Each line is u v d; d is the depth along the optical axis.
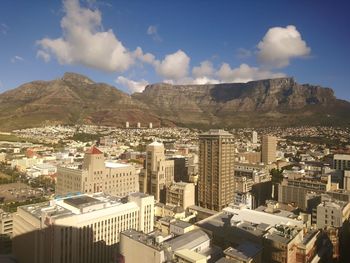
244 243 154.75
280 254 159.38
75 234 164.38
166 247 129.25
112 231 182.25
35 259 170.62
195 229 176.75
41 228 165.12
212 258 146.25
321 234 199.50
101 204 187.62
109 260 180.75
